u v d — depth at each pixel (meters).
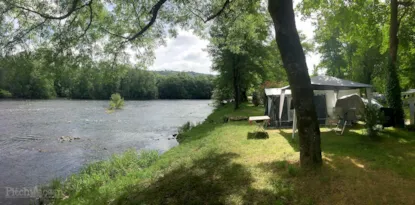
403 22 15.01
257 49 28.77
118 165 9.38
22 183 9.02
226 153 8.79
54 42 6.82
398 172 6.04
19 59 6.10
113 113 36.25
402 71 22.33
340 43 33.94
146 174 7.65
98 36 7.84
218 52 29.55
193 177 6.55
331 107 14.66
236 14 10.70
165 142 15.95
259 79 33.16
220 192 5.48
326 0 12.12
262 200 4.95
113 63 8.30
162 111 40.38
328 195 5.01
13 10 6.05
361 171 6.16
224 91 37.47
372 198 4.79
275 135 11.84
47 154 13.30
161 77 101.38
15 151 13.92
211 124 19.30
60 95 75.38
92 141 16.58
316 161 6.39
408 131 10.99
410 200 4.66
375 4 14.52
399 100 12.07
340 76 36.47
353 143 9.27
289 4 6.12
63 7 6.63
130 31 8.87
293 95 6.46
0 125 22.98
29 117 29.22
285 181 5.75
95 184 7.54
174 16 9.70
